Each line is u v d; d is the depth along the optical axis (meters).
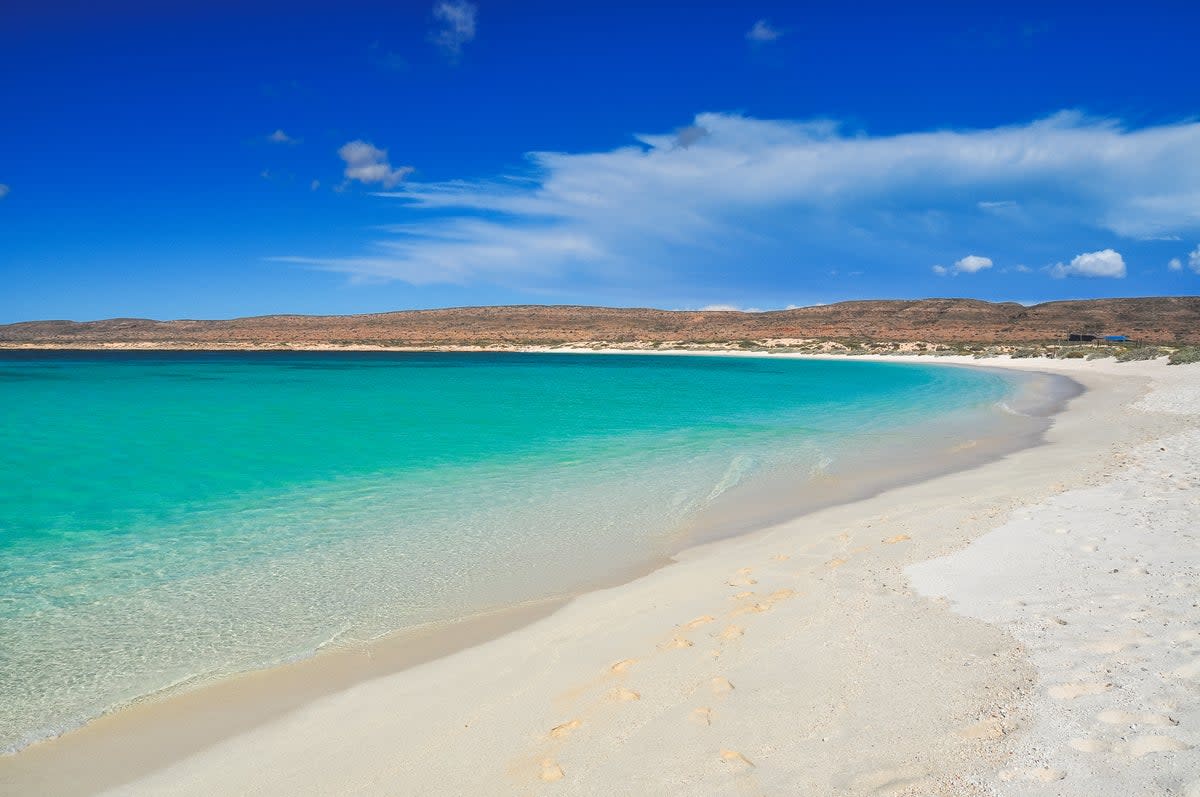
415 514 11.43
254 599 7.72
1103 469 12.83
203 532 10.40
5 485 13.92
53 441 20.00
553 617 7.12
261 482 14.15
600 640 6.40
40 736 5.06
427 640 6.64
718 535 10.12
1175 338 109.25
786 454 16.97
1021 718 4.33
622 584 8.09
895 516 10.48
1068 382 41.16
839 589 7.24
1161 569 6.87
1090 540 8.12
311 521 11.04
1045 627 5.72
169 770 4.62
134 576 8.47
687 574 8.30
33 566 8.82
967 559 7.87
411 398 35.41
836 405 30.25
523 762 4.40
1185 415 20.91
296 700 5.53
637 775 4.12
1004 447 17.19
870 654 5.53
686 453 17.33
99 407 30.23
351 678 5.89
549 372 65.56
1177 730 3.98
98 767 4.67
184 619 7.16
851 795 3.76
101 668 6.10
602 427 22.95
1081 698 4.48
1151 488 10.66
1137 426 19.22
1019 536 8.61
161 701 5.55
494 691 5.50
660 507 11.81
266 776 4.49
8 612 7.34
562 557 9.16
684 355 127.94
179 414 27.56
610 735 4.60
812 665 5.42
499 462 16.31
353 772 4.47
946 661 5.27
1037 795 3.57
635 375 59.78
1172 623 5.51
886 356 101.50
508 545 9.70
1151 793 3.47
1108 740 3.97
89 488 13.63
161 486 13.77
